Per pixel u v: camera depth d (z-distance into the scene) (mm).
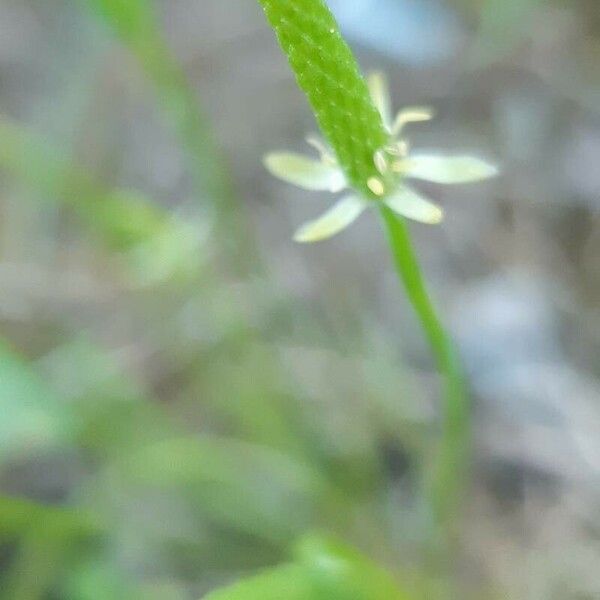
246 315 67
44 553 59
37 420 58
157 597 59
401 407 65
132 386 64
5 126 63
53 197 69
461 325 68
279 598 46
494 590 61
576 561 60
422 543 61
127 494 63
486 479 63
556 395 64
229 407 65
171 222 63
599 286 69
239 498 62
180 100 60
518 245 71
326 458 64
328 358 67
